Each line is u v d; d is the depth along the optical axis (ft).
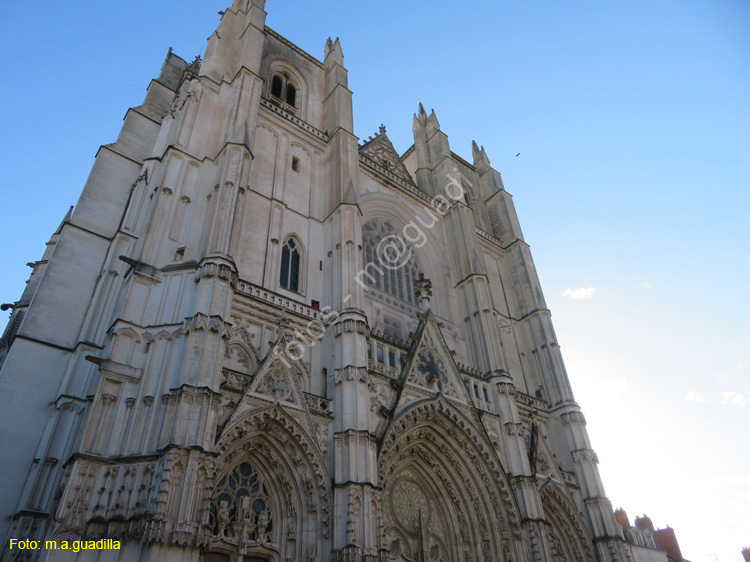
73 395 97.04
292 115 148.97
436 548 110.11
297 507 86.79
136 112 157.79
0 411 94.48
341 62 176.45
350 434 93.45
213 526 79.36
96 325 106.52
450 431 118.42
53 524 66.80
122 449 73.46
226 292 91.04
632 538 156.97
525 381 165.27
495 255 194.39
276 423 89.30
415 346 122.31
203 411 76.38
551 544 126.72
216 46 141.38
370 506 87.20
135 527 65.98
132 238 119.75
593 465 142.31
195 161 114.93
